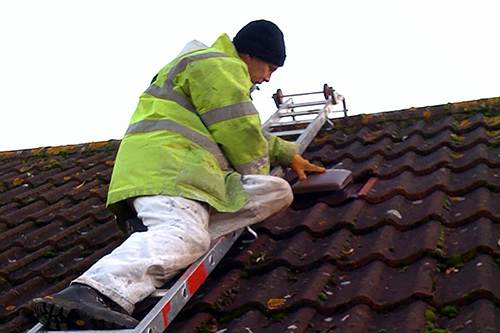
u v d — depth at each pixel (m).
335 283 3.74
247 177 4.02
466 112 5.77
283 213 4.64
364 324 3.32
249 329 3.45
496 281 3.42
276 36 4.32
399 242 4.03
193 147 3.88
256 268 4.02
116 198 3.79
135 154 3.86
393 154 5.29
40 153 7.45
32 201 6.09
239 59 4.14
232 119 3.91
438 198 4.35
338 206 4.61
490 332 3.00
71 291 3.33
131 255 3.47
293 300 3.60
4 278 4.74
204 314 3.64
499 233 3.90
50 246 5.08
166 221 3.64
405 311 3.35
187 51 4.18
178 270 3.61
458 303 3.32
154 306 3.39
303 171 4.71
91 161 6.91
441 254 3.75
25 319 4.21
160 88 4.09
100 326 3.29
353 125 6.02
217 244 3.90
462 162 4.88
